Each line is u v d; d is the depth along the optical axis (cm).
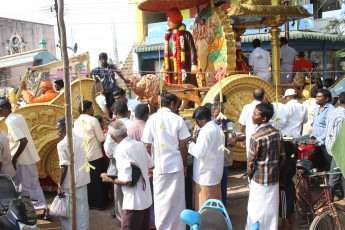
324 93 597
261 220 396
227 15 759
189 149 437
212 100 640
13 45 2081
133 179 378
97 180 564
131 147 381
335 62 1661
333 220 415
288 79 866
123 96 596
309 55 1583
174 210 428
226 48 722
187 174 497
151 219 488
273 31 798
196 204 443
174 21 785
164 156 423
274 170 395
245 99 678
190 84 740
